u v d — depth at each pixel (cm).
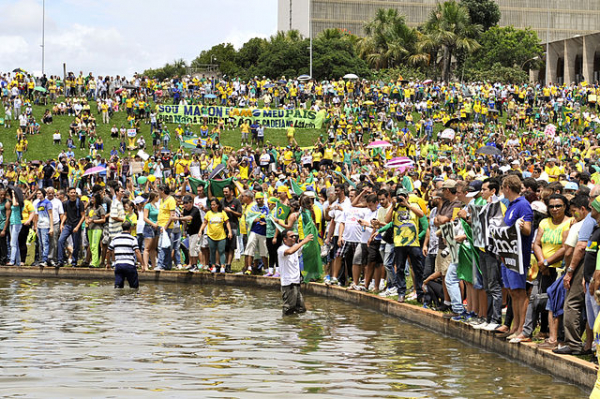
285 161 5319
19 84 6862
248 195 2500
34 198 2798
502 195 1557
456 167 3806
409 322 1741
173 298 2133
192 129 6531
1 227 2683
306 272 2228
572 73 12725
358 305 2020
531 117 6925
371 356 1351
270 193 3064
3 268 2650
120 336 1522
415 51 11269
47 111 6525
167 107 6506
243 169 4953
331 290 2181
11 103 6631
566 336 1207
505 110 7050
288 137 6197
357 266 2067
